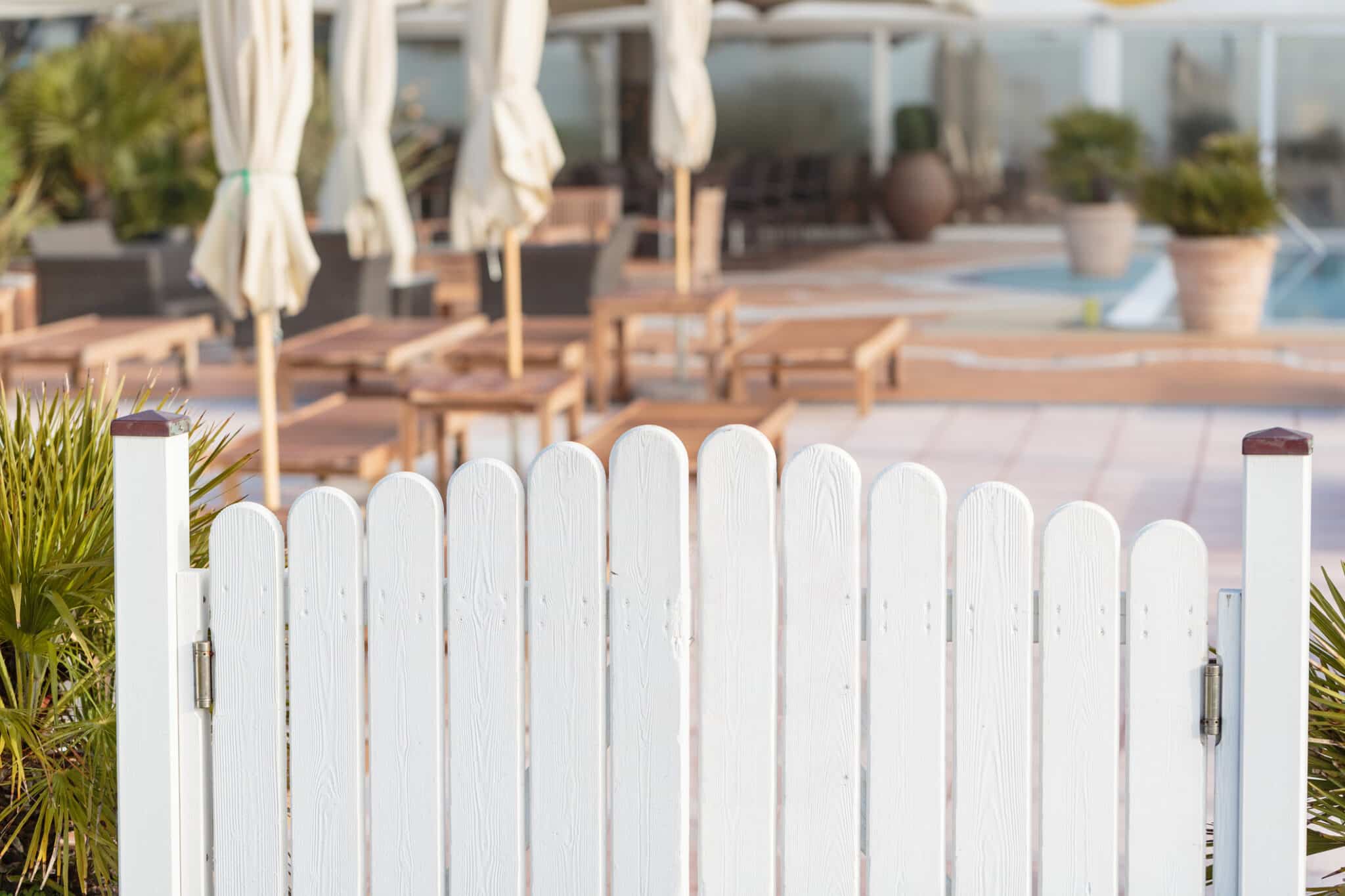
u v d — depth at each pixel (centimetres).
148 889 287
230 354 1238
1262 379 1047
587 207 1716
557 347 877
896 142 2494
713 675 273
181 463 283
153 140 1448
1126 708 266
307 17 532
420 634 277
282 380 959
